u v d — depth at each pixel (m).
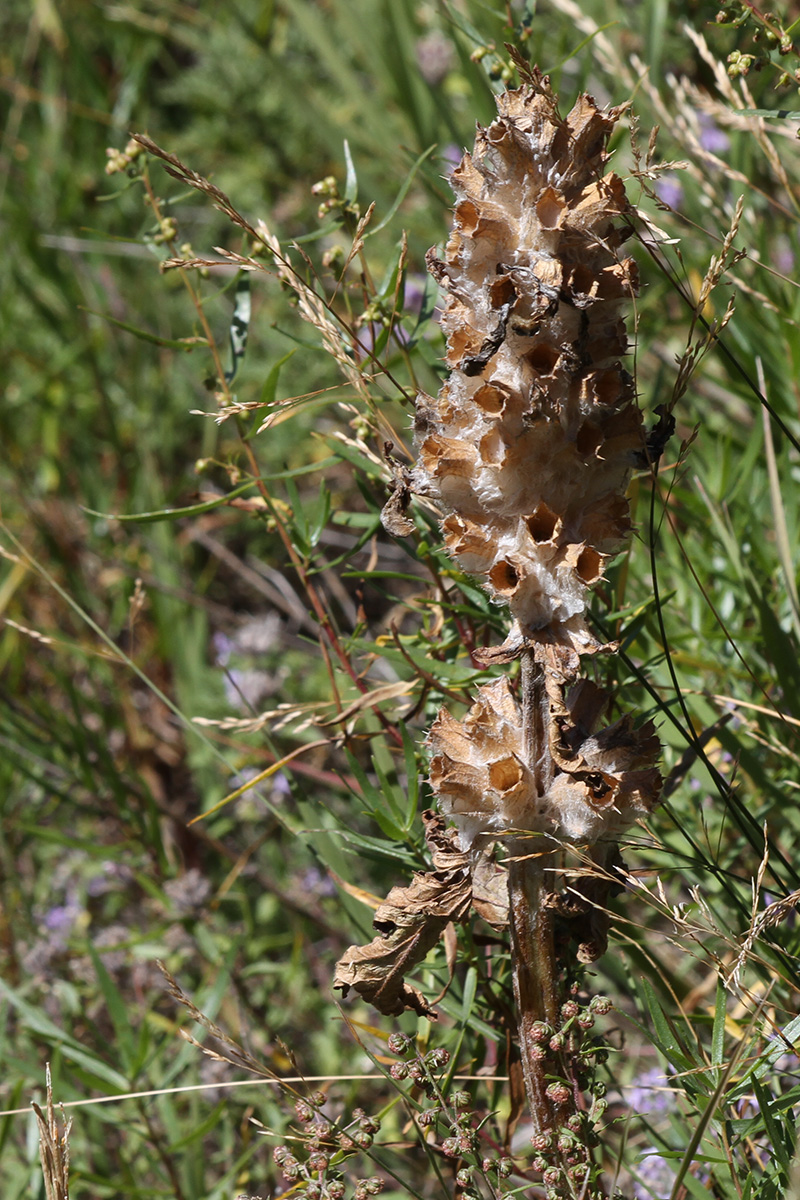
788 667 1.01
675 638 1.06
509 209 0.85
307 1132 0.92
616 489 0.86
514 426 0.85
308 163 1.86
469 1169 0.89
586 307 0.84
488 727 0.87
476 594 0.98
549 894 0.88
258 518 1.03
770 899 1.00
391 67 1.52
